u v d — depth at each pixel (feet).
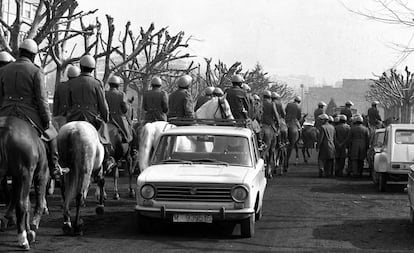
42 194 31.78
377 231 36.32
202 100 55.16
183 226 36.42
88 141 33.09
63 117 39.65
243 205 32.19
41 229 35.04
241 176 32.81
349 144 72.95
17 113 29.86
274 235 34.53
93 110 37.09
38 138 29.99
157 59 93.66
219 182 32.04
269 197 51.60
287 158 76.95
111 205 45.03
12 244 30.76
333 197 52.29
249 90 59.00
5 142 27.73
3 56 38.93
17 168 28.25
